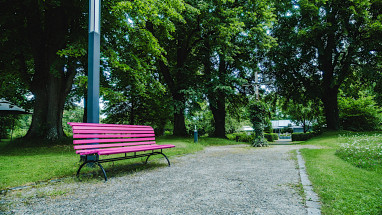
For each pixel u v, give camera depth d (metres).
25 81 12.80
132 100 22.42
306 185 3.54
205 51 17.45
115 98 11.62
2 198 3.02
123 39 11.93
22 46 11.16
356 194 2.93
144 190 3.41
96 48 5.41
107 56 10.74
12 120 20.67
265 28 16.84
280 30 20.39
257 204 2.74
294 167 5.28
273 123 58.44
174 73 18.75
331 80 19.11
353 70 20.78
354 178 3.82
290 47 19.59
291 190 3.31
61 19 10.78
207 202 2.84
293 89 22.31
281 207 2.62
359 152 6.12
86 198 3.03
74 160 6.14
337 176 3.96
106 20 10.67
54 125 10.77
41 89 10.95
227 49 15.80
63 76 11.73
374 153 5.73
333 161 5.62
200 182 3.90
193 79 16.89
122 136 5.22
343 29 17.52
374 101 22.02
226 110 25.42
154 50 11.91
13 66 12.77
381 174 4.14
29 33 10.67
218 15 15.30
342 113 22.11
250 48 16.69
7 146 9.49
